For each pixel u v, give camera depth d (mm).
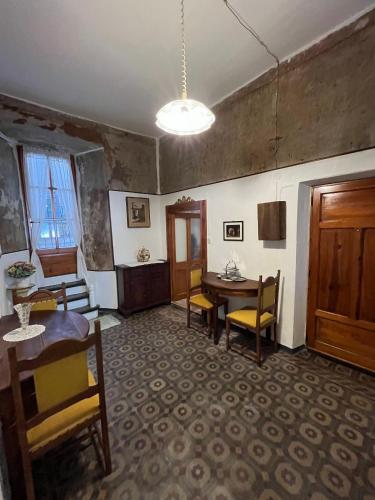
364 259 2221
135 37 2057
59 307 3629
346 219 2299
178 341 2982
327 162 2186
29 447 1136
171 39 2092
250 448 1512
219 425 1695
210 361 2523
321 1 1769
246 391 2043
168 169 4195
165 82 2711
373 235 2152
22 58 2266
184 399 1965
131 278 3803
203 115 1735
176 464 1424
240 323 2580
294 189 2459
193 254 4672
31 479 1133
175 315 3867
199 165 3561
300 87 2307
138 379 2240
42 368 1095
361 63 1915
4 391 1134
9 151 3283
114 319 3721
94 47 2156
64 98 2982
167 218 4312
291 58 2338
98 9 1777
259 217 2674
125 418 1777
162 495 1265
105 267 3996
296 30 2037
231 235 3184
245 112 2828
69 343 1145
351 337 2365
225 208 3227
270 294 2521
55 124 3248
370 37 1852
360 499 1220
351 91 1987
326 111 2152
